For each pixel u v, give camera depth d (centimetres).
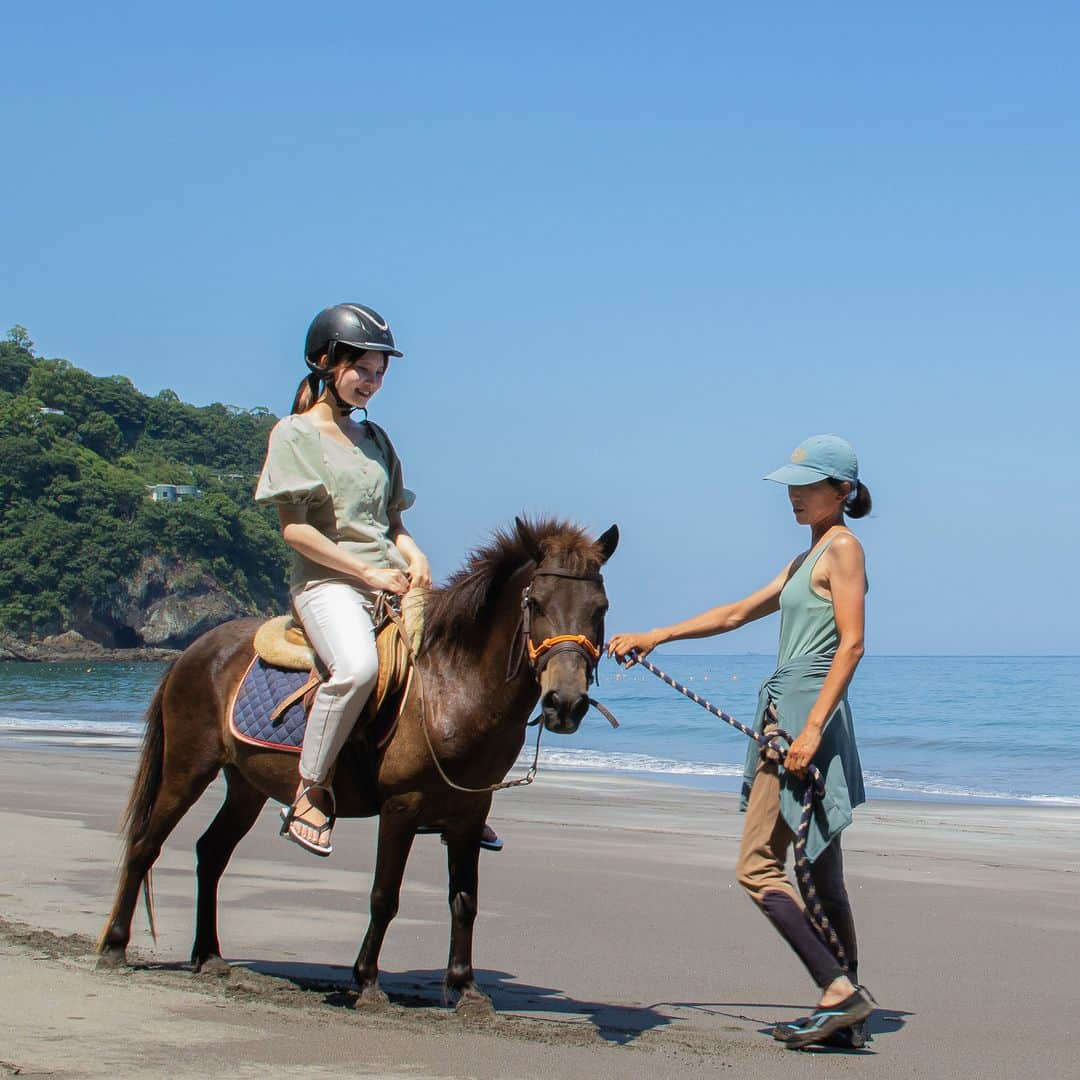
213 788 1518
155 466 16662
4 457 14312
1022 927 788
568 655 477
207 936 610
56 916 736
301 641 582
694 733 3162
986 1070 484
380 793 540
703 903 841
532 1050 477
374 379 566
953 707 4450
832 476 528
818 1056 498
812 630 528
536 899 849
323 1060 446
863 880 975
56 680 8319
